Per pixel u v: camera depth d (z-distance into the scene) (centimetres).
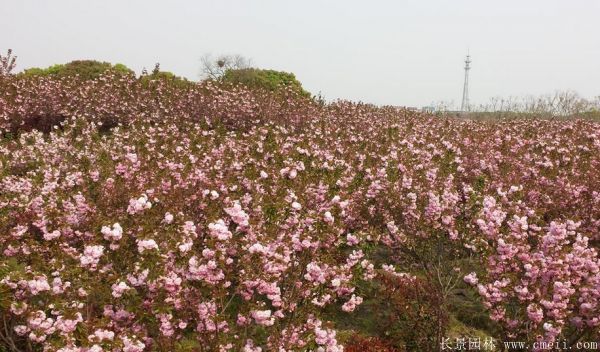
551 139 1590
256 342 541
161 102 2211
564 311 580
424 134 1691
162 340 494
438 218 827
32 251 627
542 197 1048
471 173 1305
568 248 636
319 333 509
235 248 561
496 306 646
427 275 801
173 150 1167
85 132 1544
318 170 977
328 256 576
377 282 855
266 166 1041
